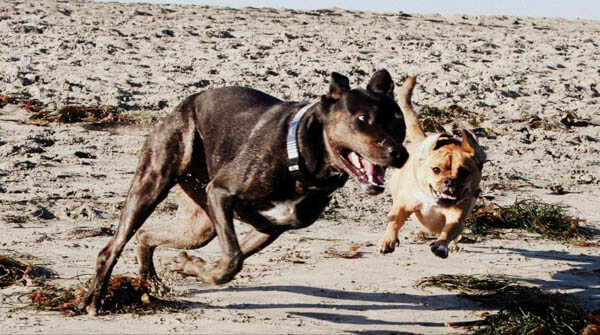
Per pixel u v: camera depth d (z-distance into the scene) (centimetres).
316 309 571
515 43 1978
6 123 1004
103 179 794
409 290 604
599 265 662
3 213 694
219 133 547
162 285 581
